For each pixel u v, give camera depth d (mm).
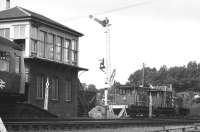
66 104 38562
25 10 36344
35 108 24875
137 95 47875
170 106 53344
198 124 30859
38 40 34844
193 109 65625
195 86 112500
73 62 40562
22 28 34062
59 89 37344
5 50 19922
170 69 123750
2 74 19531
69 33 39844
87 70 41906
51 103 35812
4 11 36031
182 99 59594
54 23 36969
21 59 21594
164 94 52375
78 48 41531
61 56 38562
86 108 43562
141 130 23219
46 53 36062
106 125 20203
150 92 49812
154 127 24625
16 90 20953
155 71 126688
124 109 44750
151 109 47156
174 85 113438
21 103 23328
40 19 34938
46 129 17016
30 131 16297
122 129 21453
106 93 35812
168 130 26188
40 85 34500
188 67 121375
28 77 32562
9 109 21891
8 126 15586
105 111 35375
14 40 34125
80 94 43438
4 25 34688
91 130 19172
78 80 41094
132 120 25234
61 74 37844
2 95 19812
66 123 18047
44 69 35031
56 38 37719
